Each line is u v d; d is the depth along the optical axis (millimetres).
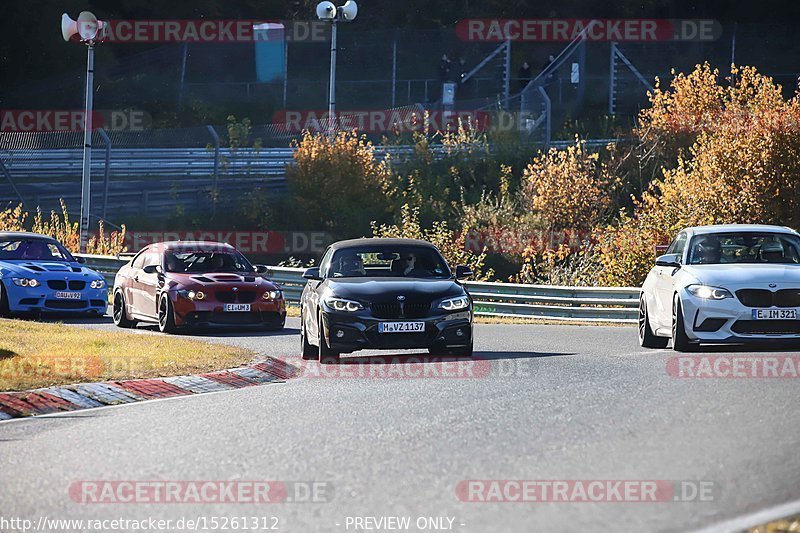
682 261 60344
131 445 33375
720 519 23250
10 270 82438
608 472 27875
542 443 31938
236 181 173625
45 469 30000
